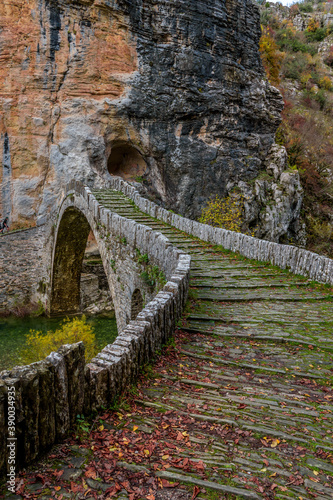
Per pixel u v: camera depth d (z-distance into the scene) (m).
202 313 7.76
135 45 24.92
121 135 25.25
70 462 3.07
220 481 2.95
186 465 3.12
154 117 26.08
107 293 24.58
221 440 3.56
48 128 23.16
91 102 23.97
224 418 3.95
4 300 22.44
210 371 5.35
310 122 49.44
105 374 3.98
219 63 28.41
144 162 27.53
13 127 22.52
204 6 26.95
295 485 2.96
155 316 5.64
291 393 4.72
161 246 9.45
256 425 3.83
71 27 23.11
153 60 25.66
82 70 23.69
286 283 10.16
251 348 6.25
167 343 6.21
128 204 17.20
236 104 30.00
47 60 22.77
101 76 24.28
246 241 12.72
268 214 30.22
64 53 23.16
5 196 22.67
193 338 6.62
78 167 23.62
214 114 28.59
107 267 13.58
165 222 15.60
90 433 3.50
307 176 41.00
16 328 20.34
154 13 25.48
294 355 5.99
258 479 3.00
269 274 10.96
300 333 6.86
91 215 15.34
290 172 32.31
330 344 6.36
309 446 3.51
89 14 23.41
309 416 4.10
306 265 10.80
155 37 25.80
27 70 22.48
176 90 26.61
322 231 37.56
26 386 2.95
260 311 8.09
